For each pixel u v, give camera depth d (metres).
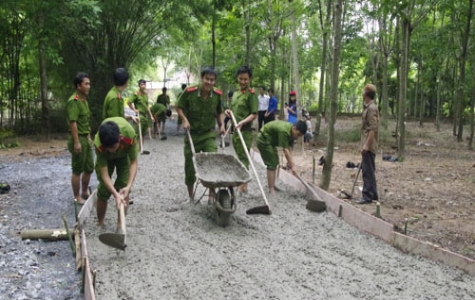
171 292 4.32
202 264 4.99
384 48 19.20
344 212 6.77
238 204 7.50
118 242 4.95
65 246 5.51
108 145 5.08
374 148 7.54
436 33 15.58
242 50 20.81
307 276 4.75
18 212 6.84
